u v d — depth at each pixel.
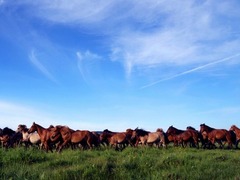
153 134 30.73
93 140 26.89
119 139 29.61
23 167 15.27
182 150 25.55
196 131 32.09
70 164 17.05
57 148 26.31
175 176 14.41
